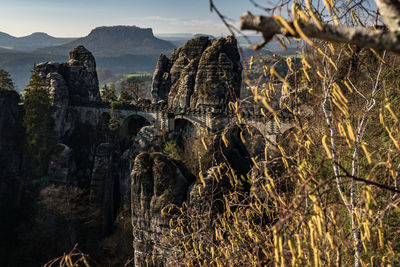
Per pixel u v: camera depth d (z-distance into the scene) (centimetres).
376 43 292
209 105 7650
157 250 5188
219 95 7638
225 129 666
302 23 307
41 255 6906
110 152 8412
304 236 529
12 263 6700
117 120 8762
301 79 573
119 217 8088
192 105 8019
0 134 7975
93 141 9181
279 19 299
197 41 9088
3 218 7606
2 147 8019
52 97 8694
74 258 6975
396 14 292
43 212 7375
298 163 600
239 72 8250
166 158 5369
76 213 7594
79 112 9406
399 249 643
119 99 9825
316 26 306
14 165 8212
